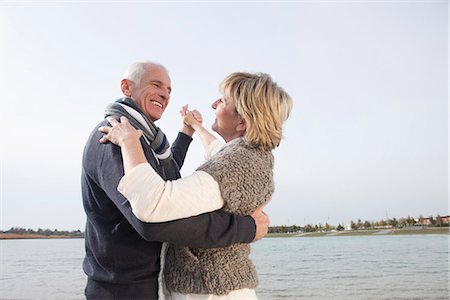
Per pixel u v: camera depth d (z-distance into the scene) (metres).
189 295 1.35
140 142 1.36
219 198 1.24
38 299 7.38
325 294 10.05
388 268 13.41
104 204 1.45
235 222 1.26
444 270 12.24
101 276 1.45
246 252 1.44
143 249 1.44
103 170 1.33
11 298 7.54
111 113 1.61
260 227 1.36
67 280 9.00
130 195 1.14
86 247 1.56
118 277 1.43
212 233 1.20
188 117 2.20
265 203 1.40
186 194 1.15
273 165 1.49
